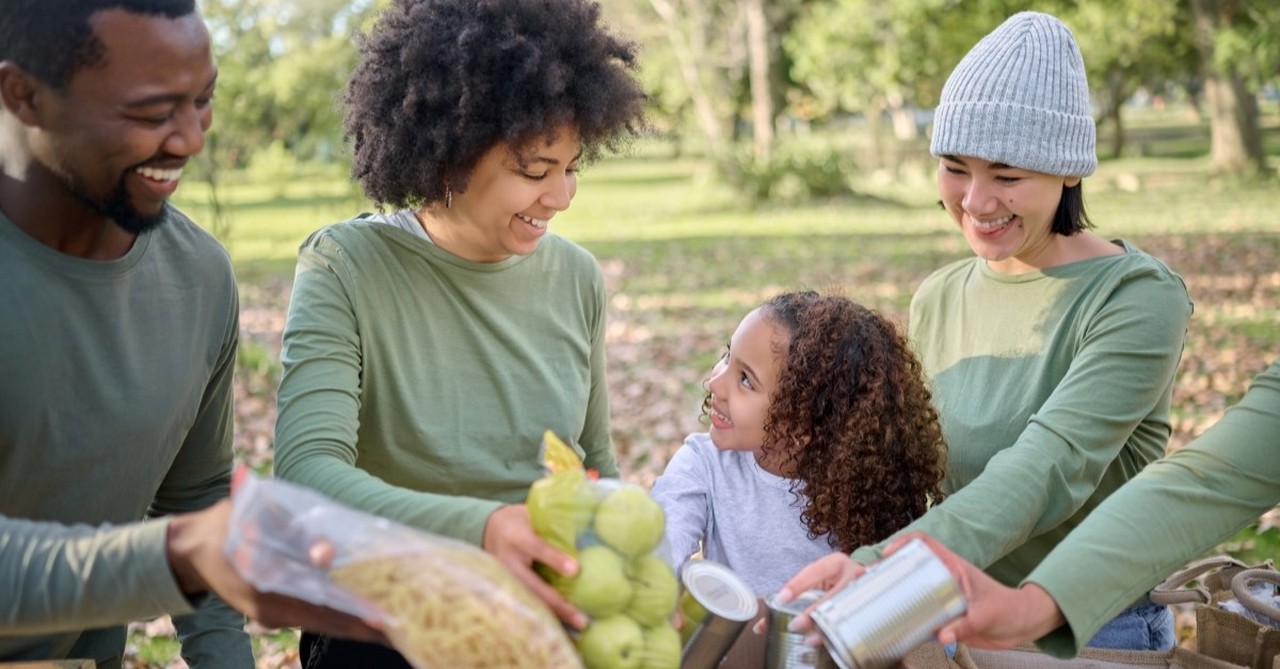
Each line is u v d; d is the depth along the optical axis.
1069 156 2.71
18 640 2.34
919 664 2.34
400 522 2.07
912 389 2.77
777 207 28.27
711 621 2.05
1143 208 23.27
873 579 1.93
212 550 1.68
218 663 2.59
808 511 2.69
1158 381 2.64
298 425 2.35
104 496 2.33
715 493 2.77
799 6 31.98
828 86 28.94
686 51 31.77
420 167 2.47
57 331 2.19
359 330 2.51
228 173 16.27
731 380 2.80
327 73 16.27
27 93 2.01
